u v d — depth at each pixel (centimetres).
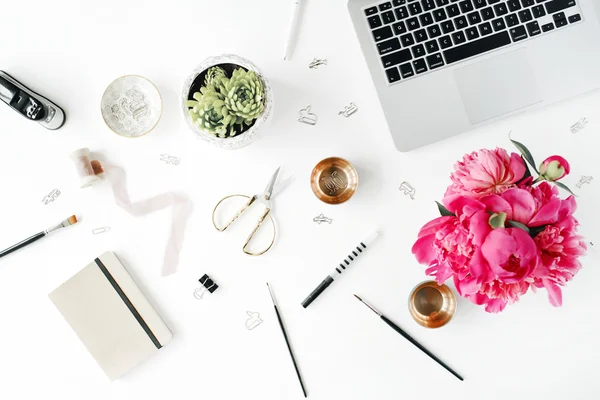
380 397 72
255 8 70
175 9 70
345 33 71
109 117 71
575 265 53
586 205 71
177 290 72
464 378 71
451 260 55
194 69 65
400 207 71
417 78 67
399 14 66
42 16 71
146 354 71
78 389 73
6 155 72
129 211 71
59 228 71
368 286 71
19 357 73
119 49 71
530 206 52
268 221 71
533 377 71
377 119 71
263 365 72
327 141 71
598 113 71
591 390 71
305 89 71
